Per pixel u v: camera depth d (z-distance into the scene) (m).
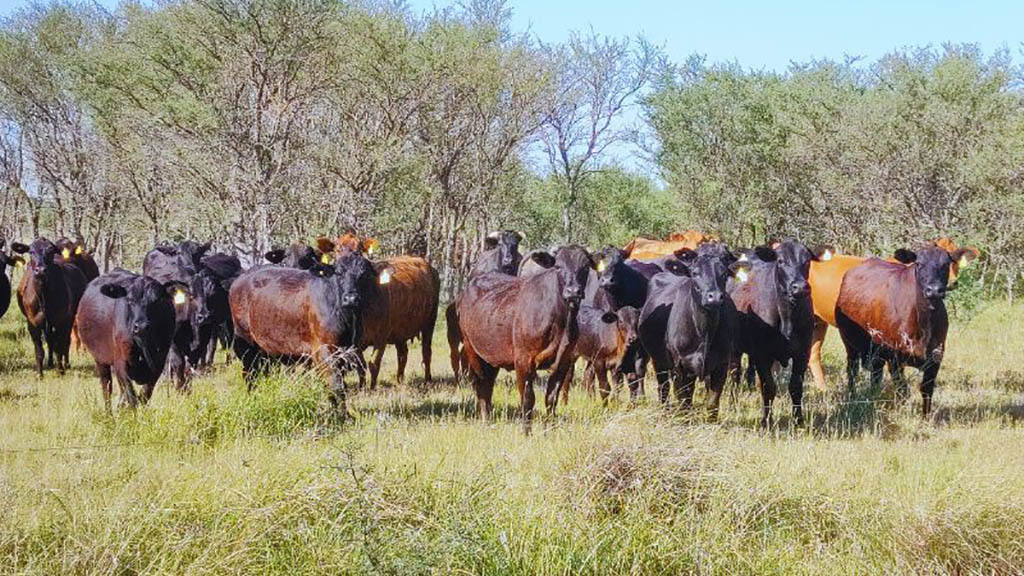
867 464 8.77
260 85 25.81
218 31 25.88
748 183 38.75
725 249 12.49
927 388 12.30
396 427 9.94
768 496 7.12
